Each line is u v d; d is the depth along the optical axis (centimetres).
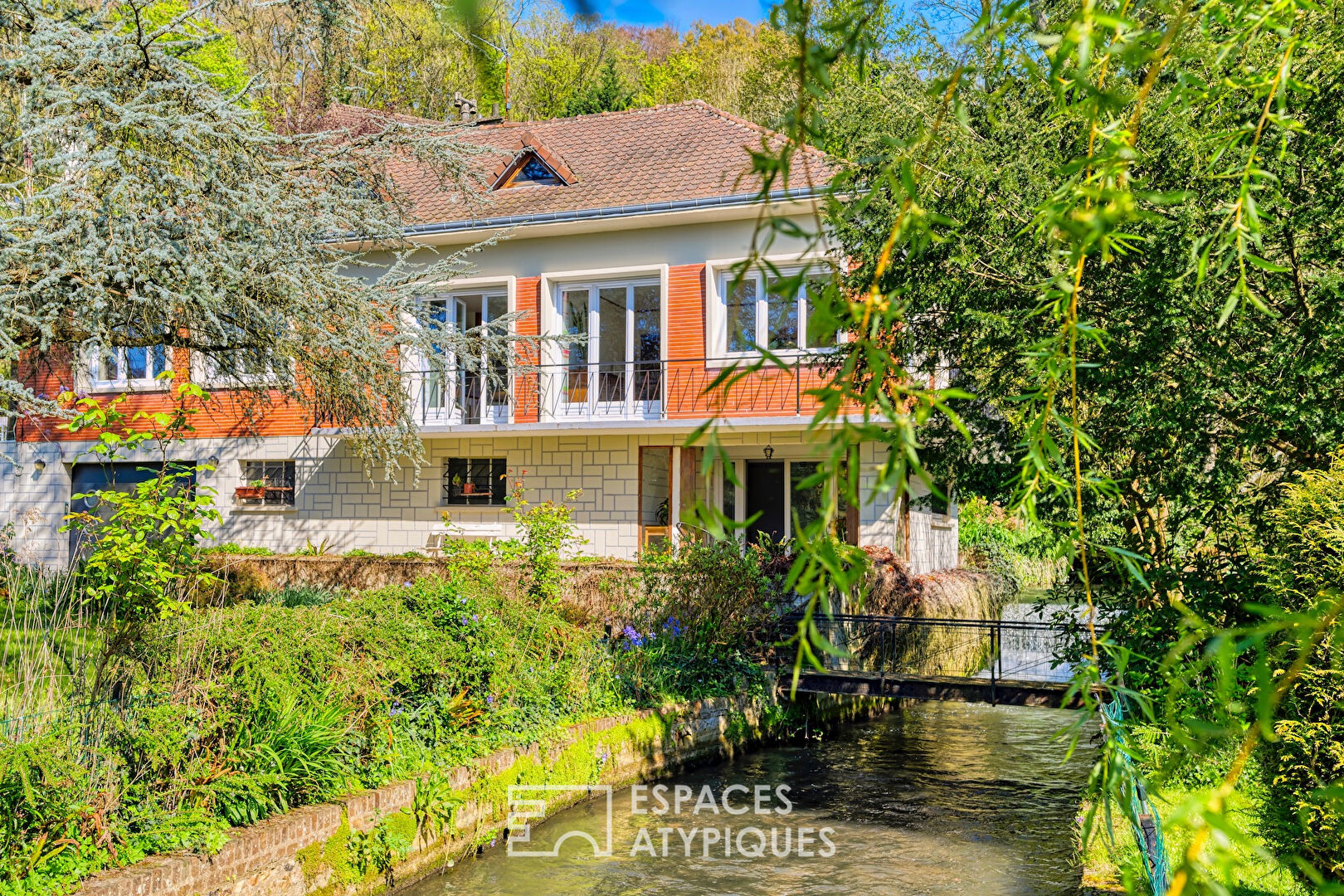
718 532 103
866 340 110
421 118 1814
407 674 940
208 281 944
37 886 596
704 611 1445
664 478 2023
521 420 1986
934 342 916
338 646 891
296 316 1059
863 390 112
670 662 1391
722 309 1859
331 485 2117
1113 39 124
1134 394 823
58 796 642
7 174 955
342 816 802
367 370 1159
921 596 1761
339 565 1855
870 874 901
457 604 1073
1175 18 116
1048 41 119
